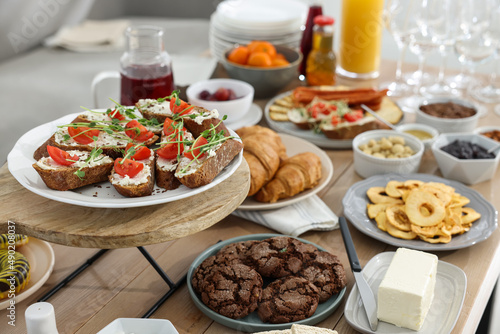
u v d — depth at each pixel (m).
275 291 0.79
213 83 1.39
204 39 2.67
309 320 0.77
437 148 1.17
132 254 0.94
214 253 0.89
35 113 2.11
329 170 1.13
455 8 1.47
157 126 0.93
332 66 1.55
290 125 1.35
